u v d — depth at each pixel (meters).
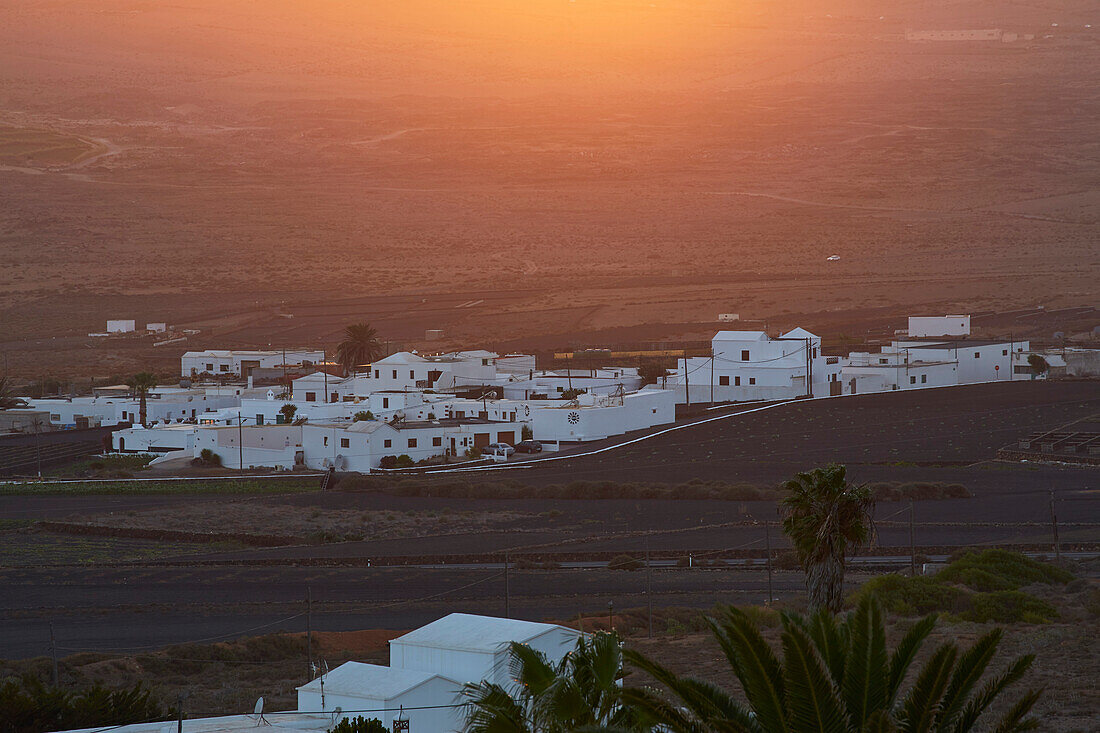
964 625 68.94
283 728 45.81
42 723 51.97
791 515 59.88
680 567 99.69
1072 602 78.81
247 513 126.56
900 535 107.25
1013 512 116.38
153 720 52.88
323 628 81.38
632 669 62.16
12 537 116.75
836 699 28.83
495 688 34.72
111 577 98.94
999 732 31.25
